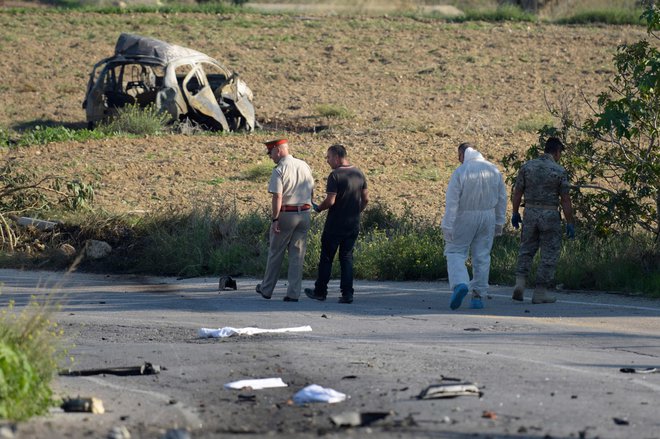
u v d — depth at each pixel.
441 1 182.00
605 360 31.81
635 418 24.06
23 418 23.55
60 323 40.84
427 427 23.03
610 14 161.00
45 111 119.50
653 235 54.69
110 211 70.38
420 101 123.88
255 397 26.66
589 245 54.34
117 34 153.88
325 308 45.34
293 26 158.88
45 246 65.25
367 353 33.00
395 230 62.28
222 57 142.62
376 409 25.02
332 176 47.06
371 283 54.94
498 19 163.38
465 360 31.50
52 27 156.88
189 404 25.98
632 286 49.72
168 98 105.50
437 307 45.44
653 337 36.69
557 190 45.97
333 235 47.22
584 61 138.50
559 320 41.03
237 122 110.75
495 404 25.34
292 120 115.44
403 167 89.94
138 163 90.88
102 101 107.62
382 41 150.88
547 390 27.02
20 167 87.88
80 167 88.94
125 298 49.41
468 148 45.28
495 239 58.25
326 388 27.36
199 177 86.12
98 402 25.20
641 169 53.91
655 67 52.16
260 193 80.12
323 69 138.88
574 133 64.75
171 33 153.62
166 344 35.66
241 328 39.34
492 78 133.50
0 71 135.62
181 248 61.12
